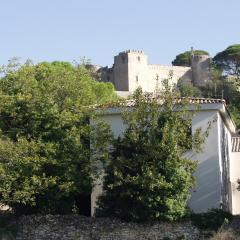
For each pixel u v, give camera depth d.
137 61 149.62
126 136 31.73
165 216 30.73
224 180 37.03
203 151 33.97
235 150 44.47
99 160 33.38
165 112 31.44
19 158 32.56
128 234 31.20
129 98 35.38
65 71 38.88
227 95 97.94
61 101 36.00
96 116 34.97
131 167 30.98
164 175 30.62
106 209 32.06
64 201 34.56
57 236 32.41
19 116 35.31
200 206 33.66
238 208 42.53
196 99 35.78
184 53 176.00
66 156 33.25
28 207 34.06
